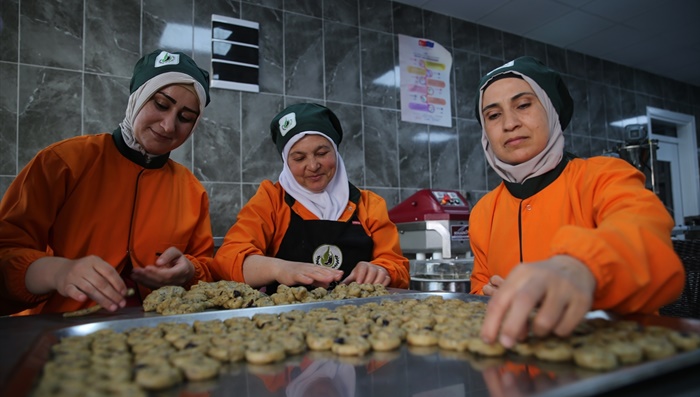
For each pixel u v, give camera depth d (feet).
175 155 8.49
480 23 12.35
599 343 1.84
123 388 1.55
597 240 1.90
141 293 4.07
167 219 4.32
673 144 17.15
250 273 4.26
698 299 4.78
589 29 12.79
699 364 1.56
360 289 3.63
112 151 4.17
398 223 8.50
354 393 1.62
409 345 2.23
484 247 4.00
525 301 1.63
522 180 3.64
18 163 7.36
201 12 8.87
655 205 2.45
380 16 10.94
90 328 2.40
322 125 4.88
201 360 1.89
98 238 4.00
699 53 14.64
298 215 5.13
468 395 1.52
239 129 9.11
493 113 3.53
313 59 10.02
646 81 16.03
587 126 14.34
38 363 1.77
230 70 9.04
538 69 3.42
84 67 7.87
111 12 8.11
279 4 9.70
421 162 11.24
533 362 1.83
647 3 11.41
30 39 7.52
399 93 11.09
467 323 2.33
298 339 2.22
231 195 8.95
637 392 1.38
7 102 7.33
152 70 3.91
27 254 3.15
